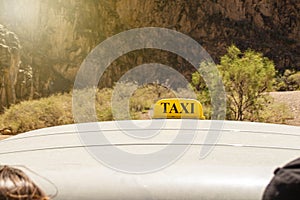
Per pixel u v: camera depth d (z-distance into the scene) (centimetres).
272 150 345
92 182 280
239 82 2547
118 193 273
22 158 347
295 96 3038
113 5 5062
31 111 2727
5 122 2700
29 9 4531
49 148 364
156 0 5262
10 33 3631
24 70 4041
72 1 4769
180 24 5316
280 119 2642
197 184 275
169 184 276
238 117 2480
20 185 207
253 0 5672
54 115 2736
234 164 302
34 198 208
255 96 2570
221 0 5534
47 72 4288
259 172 288
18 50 3553
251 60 2658
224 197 268
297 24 5741
